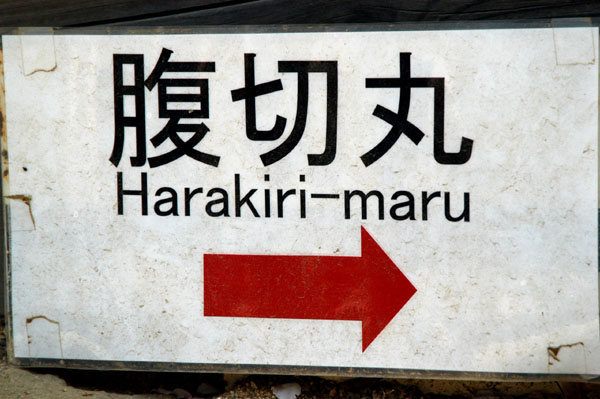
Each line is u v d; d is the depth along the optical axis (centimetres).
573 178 172
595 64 169
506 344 178
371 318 182
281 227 183
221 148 183
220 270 186
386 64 176
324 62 178
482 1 184
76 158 189
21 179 191
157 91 184
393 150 177
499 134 174
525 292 176
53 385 195
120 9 199
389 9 188
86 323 192
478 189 175
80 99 187
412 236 178
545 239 174
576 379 175
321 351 184
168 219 187
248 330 186
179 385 212
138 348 191
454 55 173
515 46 171
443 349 180
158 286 189
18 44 187
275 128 181
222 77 181
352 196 179
